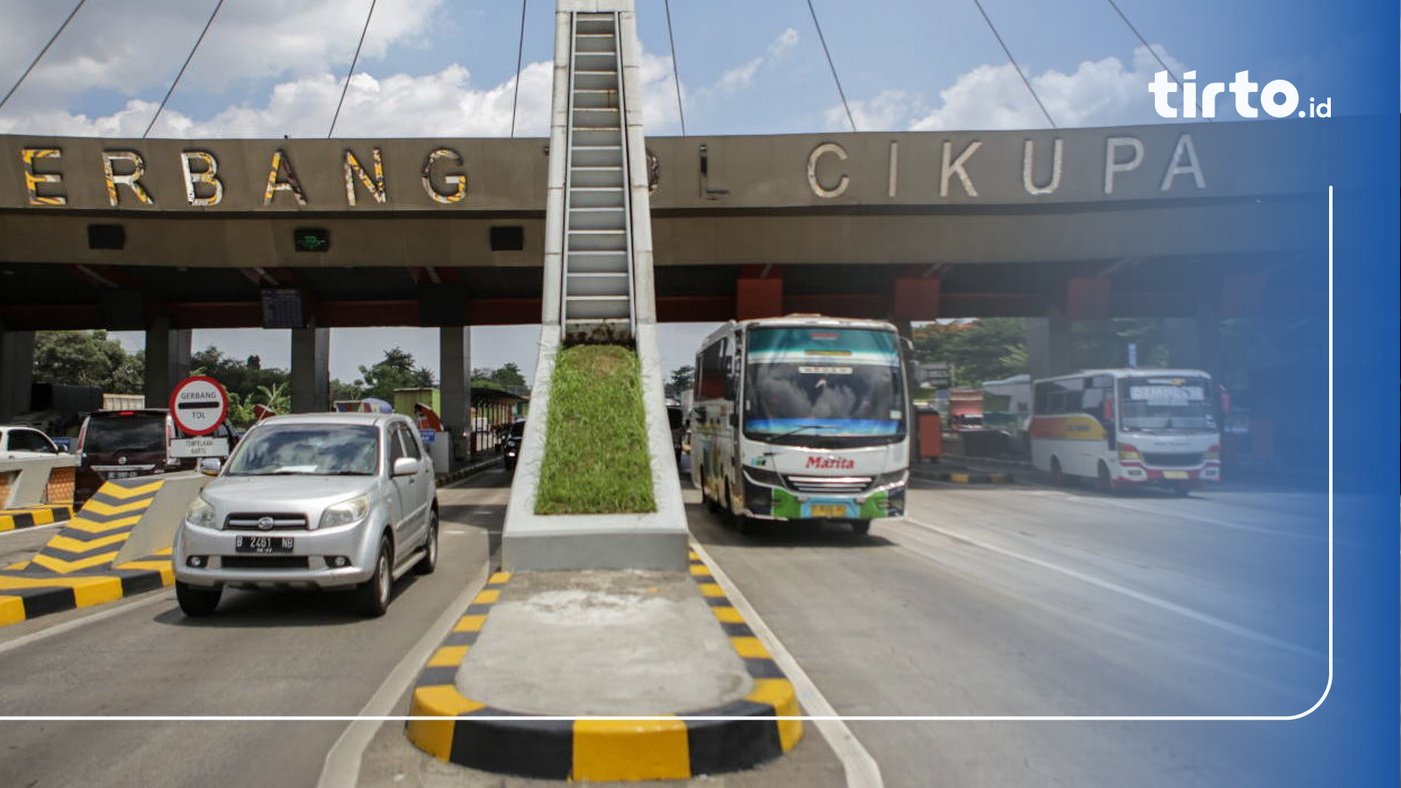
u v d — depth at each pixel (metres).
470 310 32.34
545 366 11.72
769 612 8.49
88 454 18.50
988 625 7.96
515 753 4.47
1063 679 6.30
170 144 21.75
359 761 4.71
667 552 8.70
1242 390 31.00
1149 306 32.16
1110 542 13.48
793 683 6.17
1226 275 28.94
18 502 18.61
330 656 6.98
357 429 9.52
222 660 6.86
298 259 23.77
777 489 13.17
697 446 20.31
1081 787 4.47
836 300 31.56
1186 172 22.84
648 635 6.20
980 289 31.66
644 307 13.12
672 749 4.47
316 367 30.47
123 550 10.37
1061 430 25.02
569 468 9.66
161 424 19.02
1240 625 7.96
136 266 23.98
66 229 22.70
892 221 23.83
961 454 40.56
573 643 5.99
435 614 8.54
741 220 23.61
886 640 7.41
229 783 4.49
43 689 6.09
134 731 5.25
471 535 14.82
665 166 22.55
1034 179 22.89
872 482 13.28
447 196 22.61
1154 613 8.45
